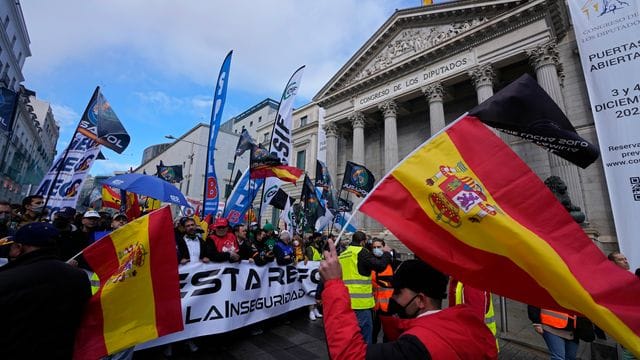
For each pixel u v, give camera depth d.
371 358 1.17
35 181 36.09
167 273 2.55
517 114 1.79
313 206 9.62
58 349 1.72
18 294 1.62
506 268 1.44
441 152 1.84
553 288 1.30
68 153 4.79
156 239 2.58
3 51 25.73
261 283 5.46
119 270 2.39
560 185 7.66
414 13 20.53
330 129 25.17
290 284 6.12
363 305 4.09
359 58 23.56
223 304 4.75
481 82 16.72
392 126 20.77
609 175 8.60
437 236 1.64
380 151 24.69
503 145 1.74
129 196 7.52
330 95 25.17
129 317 2.32
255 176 7.08
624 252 8.03
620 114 8.75
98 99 4.91
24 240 1.83
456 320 1.31
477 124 1.84
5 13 24.95
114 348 2.20
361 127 22.98
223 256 4.88
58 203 4.55
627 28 9.14
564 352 3.58
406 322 1.50
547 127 1.74
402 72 20.70
